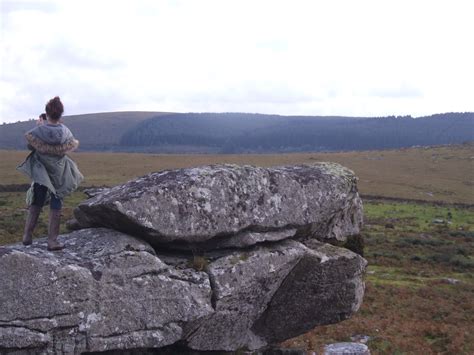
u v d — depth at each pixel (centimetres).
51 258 1005
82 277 1001
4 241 3697
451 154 16962
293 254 1298
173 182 1164
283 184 1318
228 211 1206
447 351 2141
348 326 2394
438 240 5647
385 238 5666
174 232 1135
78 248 1077
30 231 1065
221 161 15850
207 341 1227
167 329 1093
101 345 1017
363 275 1476
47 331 966
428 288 3469
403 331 2408
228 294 1181
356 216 1537
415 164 15775
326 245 1415
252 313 1311
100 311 1019
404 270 4128
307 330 1454
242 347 1345
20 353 953
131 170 13025
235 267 1207
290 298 1388
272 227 1279
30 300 955
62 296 980
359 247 1532
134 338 1053
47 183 1029
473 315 2805
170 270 1122
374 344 2167
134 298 1059
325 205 1384
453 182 13212
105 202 1099
